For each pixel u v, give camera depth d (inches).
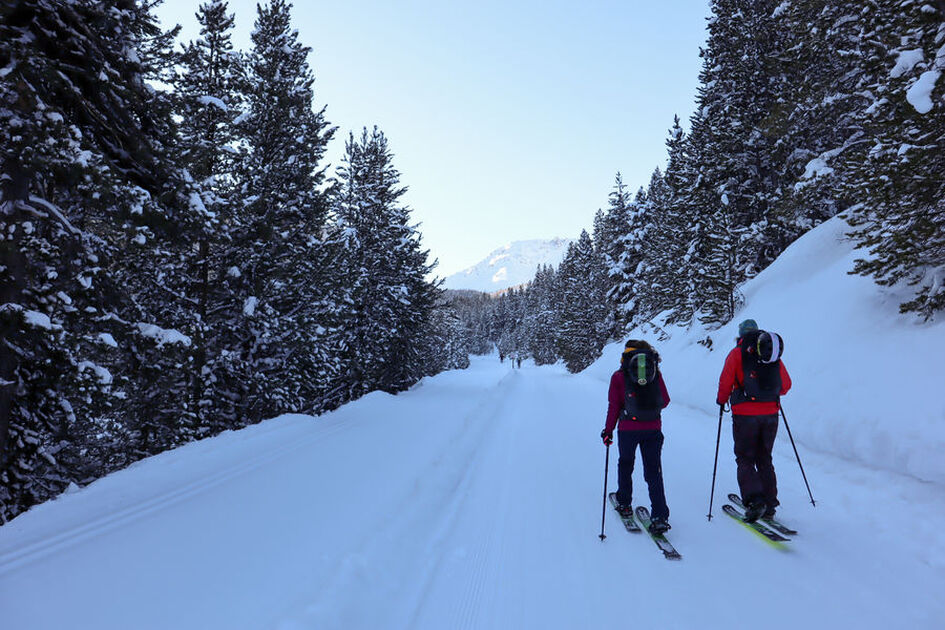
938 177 238.1
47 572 132.0
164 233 329.1
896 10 283.3
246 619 109.9
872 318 293.6
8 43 230.1
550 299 2561.5
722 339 518.9
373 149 884.0
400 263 885.8
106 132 301.4
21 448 275.9
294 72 561.9
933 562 134.0
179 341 326.6
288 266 511.8
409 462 259.8
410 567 145.6
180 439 425.7
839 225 469.7
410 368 908.0
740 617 113.4
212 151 455.5
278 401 498.9
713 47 813.2
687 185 883.4
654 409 167.3
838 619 111.0
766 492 163.9
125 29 306.3
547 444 329.1
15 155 228.7
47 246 263.4
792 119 544.7
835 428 242.5
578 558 149.3
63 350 250.8
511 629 112.0
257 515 177.9
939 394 205.9
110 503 190.5
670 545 152.5
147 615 111.3
